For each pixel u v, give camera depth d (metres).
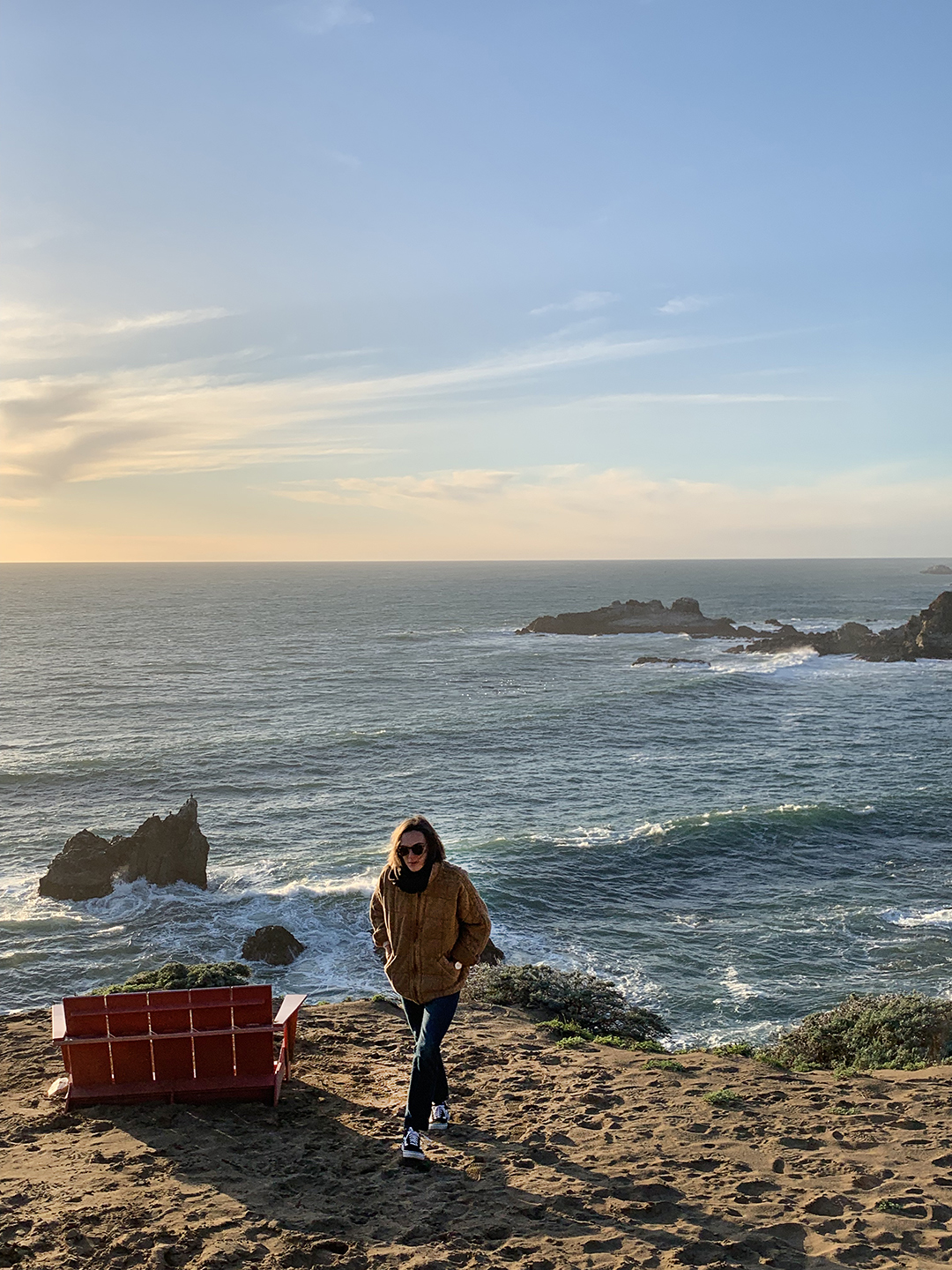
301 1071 7.58
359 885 31.06
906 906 28.64
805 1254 4.43
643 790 43.41
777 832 35.91
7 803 42.41
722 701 69.12
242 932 27.67
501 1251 4.48
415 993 5.66
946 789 41.66
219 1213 4.90
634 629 126.56
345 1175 5.46
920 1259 4.36
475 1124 6.46
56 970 25.23
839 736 55.38
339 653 105.06
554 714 63.66
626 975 24.00
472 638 122.88
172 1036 6.61
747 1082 7.68
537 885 30.73
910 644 94.62
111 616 160.62
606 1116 6.66
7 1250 4.44
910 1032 10.96
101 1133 6.12
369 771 48.09
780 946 25.72
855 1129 6.28
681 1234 4.64
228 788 44.81
